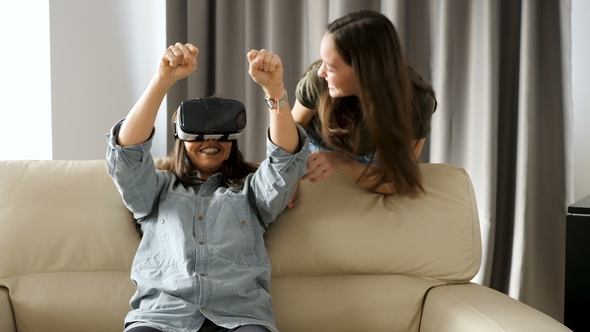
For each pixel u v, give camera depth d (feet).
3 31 6.99
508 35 6.78
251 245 4.47
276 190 4.44
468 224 4.83
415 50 6.90
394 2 6.70
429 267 4.73
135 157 4.24
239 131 4.40
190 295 4.14
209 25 7.21
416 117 4.90
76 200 4.79
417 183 4.74
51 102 6.86
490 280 6.73
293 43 7.09
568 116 6.45
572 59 6.93
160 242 4.41
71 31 6.95
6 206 4.74
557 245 6.64
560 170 6.58
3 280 4.58
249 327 4.01
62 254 4.66
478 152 6.66
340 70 4.51
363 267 4.73
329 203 4.85
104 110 7.24
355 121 4.91
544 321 3.94
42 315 4.51
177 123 4.44
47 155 7.02
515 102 6.79
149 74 7.47
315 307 4.65
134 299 4.29
